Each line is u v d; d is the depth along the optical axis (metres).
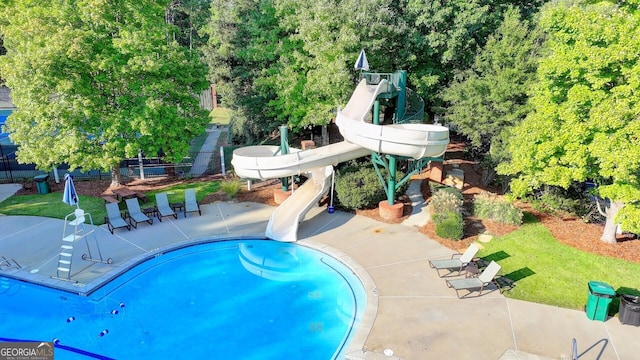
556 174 14.28
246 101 29.70
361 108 19.81
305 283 14.28
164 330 11.86
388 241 16.33
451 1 24.09
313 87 23.72
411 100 23.16
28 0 19.47
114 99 20.73
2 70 19.25
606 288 11.09
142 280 14.50
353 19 22.34
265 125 30.47
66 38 17.95
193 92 23.23
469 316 11.52
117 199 21.05
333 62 22.42
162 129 20.50
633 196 12.50
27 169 26.14
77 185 23.64
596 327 10.96
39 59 17.39
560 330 10.87
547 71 13.80
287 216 18.25
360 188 19.00
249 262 15.78
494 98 20.11
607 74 12.63
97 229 17.83
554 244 15.59
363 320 11.37
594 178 14.90
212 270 15.22
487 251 15.22
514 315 11.53
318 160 18.00
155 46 20.25
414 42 24.03
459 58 25.34
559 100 14.62
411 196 21.25
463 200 19.22
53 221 18.69
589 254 14.80
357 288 13.59
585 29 12.48
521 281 13.23
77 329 11.95
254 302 13.16
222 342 11.31
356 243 16.25
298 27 24.62
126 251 15.88
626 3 13.11
